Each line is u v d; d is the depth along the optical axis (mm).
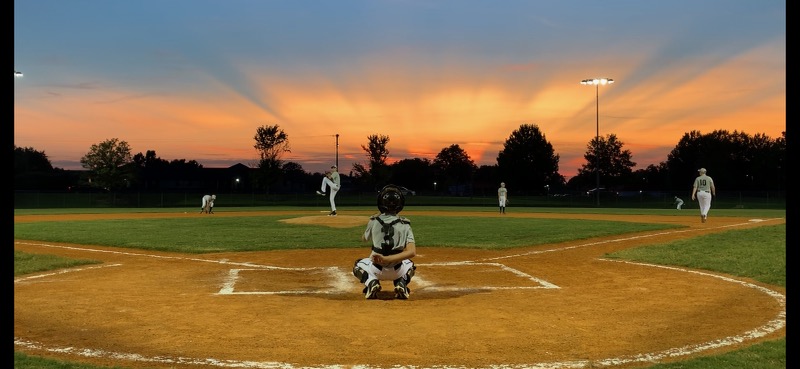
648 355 5461
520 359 5309
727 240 15578
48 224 24719
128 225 23812
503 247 15312
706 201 23188
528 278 10320
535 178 88125
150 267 11758
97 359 5355
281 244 15898
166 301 8070
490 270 11344
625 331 6375
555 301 8102
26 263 11914
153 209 47500
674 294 8672
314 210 45469
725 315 7219
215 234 18984
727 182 83875
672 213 37031
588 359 5324
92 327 6555
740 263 11508
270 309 7484
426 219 28484
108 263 12359
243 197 65688
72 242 16594
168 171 91875
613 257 13039
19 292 8828
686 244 14938
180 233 19422
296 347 5691
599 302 8031
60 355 5484
